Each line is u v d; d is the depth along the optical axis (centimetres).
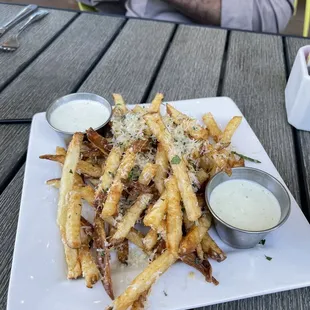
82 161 26
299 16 86
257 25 59
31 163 28
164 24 49
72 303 19
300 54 33
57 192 26
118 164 24
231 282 20
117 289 21
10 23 48
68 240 20
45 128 31
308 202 26
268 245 22
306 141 32
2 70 40
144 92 37
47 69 41
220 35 47
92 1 65
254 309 20
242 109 35
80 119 30
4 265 22
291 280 21
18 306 19
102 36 46
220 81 39
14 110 35
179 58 42
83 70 41
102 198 23
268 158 28
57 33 47
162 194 23
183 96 36
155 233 22
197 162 26
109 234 23
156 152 26
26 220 24
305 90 30
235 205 23
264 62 42
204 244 22
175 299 20
